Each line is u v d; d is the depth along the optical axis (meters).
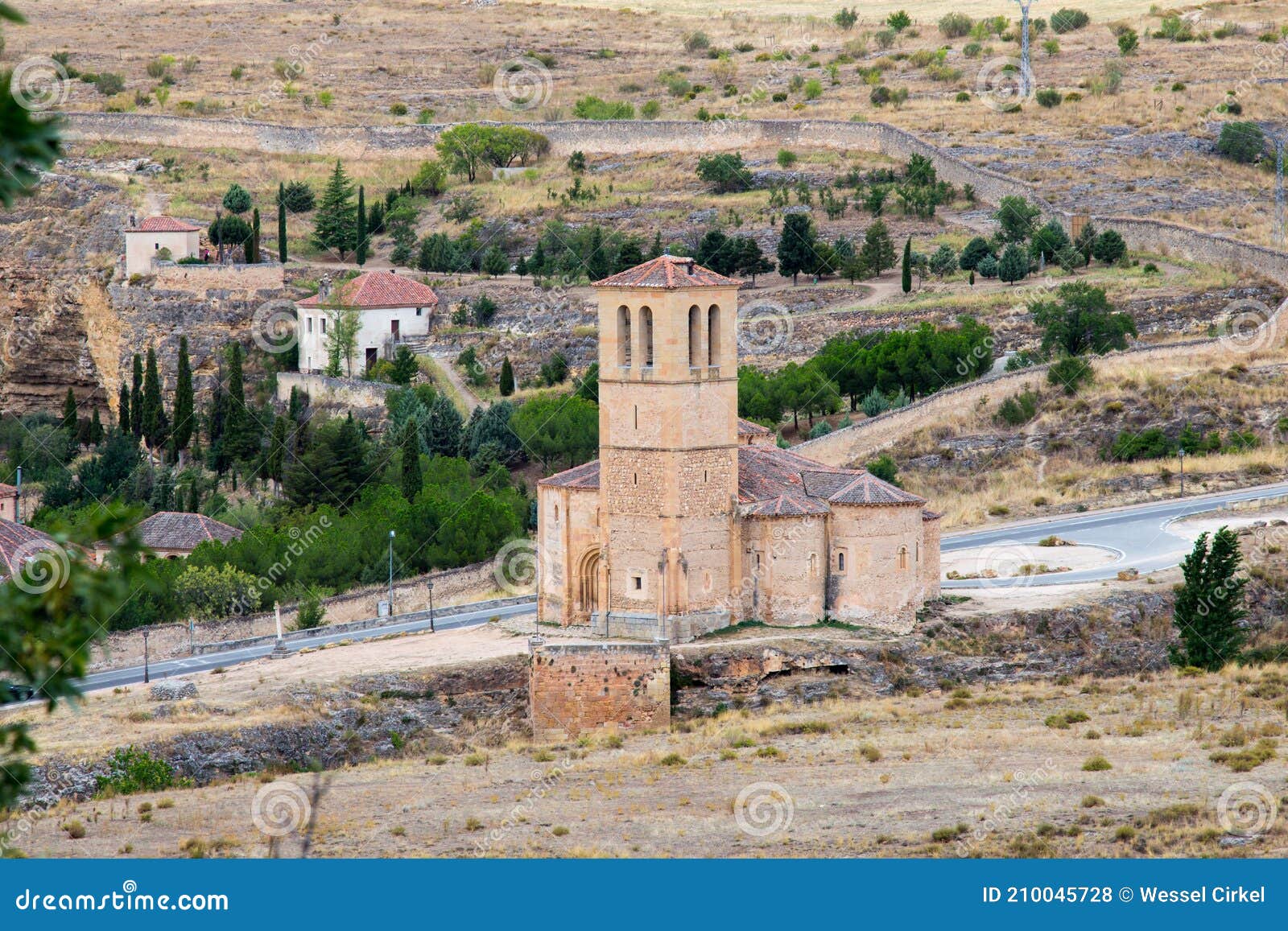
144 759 175.25
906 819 152.12
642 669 199.00
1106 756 172.75
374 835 152.12
